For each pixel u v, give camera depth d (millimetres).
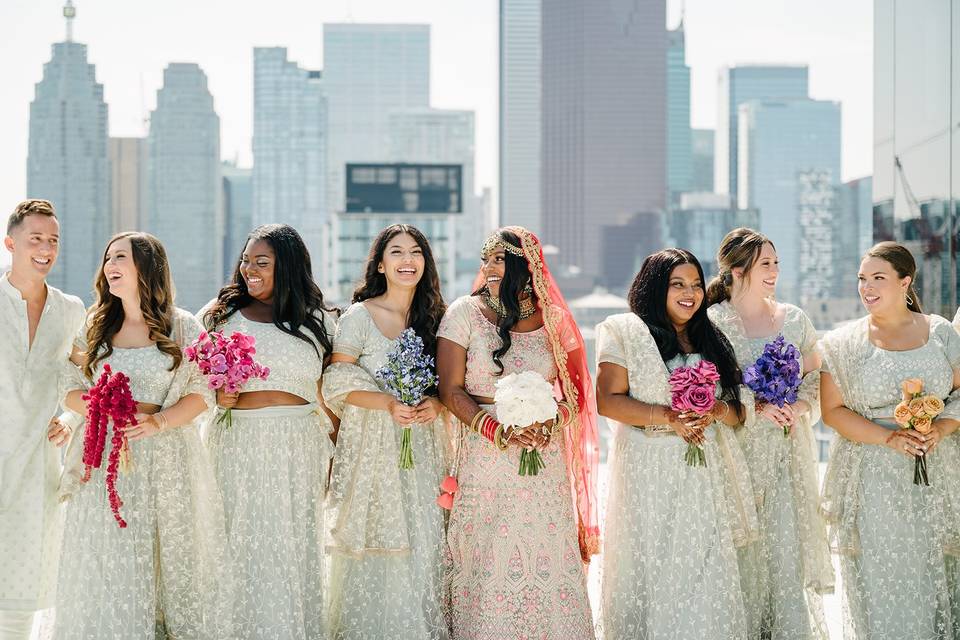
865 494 4297
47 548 4223
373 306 4445
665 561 4160
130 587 3961
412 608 4148
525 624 4090
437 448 4383
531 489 4172
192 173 155875
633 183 184500
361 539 4195
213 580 4113
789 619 4312
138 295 4184
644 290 4367
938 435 4156
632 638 4219
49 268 4285
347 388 4219
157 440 4109
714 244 181500
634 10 183750
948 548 4281
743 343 4484
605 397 4324
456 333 4277
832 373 4434
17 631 4176
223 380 3973
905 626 4188
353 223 88938
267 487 4148
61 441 4242
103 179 145625
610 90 184500
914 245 7211
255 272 4293
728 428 4328
